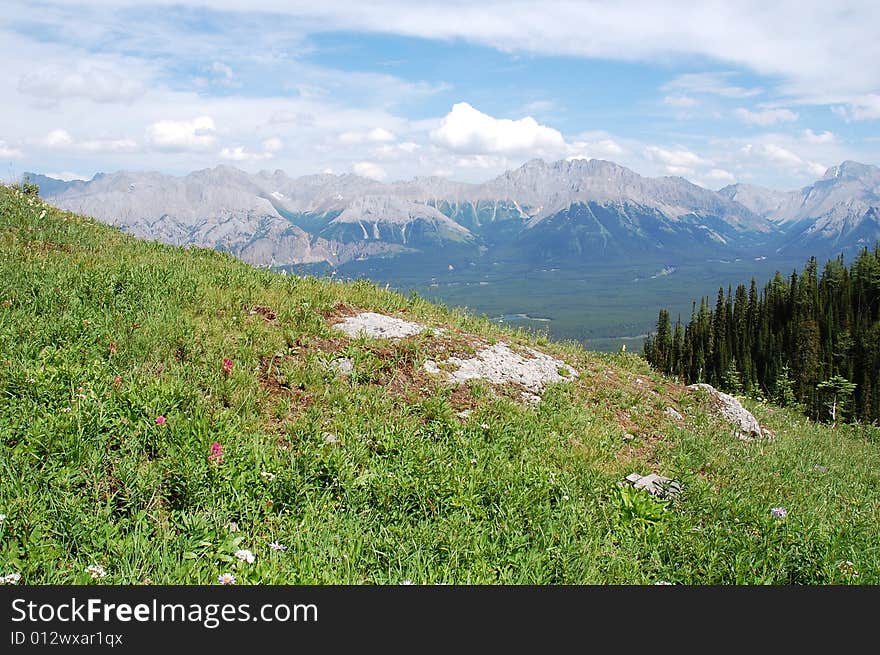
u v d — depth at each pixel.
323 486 6.98
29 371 7.56
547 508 7.23
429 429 9.22
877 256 131.88
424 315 14.62
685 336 118.50
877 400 79.62
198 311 11.20
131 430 7.01
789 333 107.25
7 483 5.61
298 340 10.89
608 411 12.47
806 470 12.05
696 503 8.16
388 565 5.79
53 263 12.20
